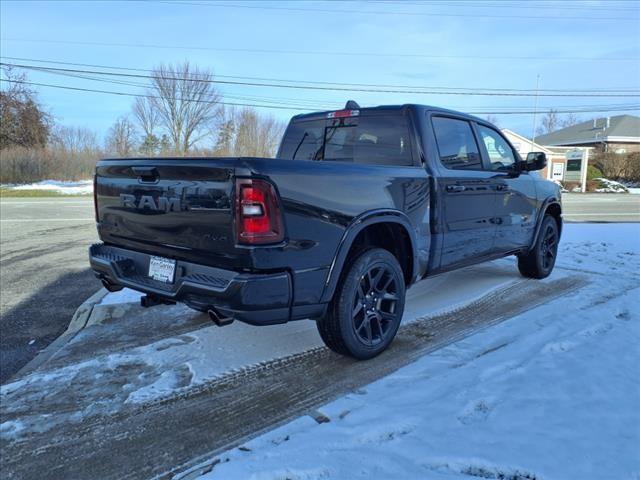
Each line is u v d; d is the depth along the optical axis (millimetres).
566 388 2861
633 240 8578
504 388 2881
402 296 3641
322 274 2979
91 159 34375
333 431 2512
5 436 2742
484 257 4707
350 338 3279
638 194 30828
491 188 4594
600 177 39156
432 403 2746
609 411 2596
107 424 2814
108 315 4746
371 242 3693
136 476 2354
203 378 3316
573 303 4641
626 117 51656
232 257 2719
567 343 3527
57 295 5945
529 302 4766
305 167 2918
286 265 2785
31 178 31828
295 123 4773
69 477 2375
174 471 2373
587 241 8461
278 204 2729
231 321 2840
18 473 2416
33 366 3832
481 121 4758
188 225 2912
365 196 3260
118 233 3492
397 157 4004
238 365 3494
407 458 2248
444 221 4020
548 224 5719
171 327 4379
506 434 2400
